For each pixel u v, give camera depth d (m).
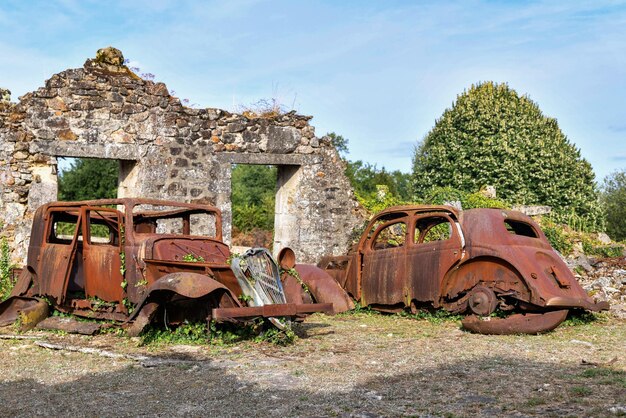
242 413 4.86
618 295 11.46
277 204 14.30
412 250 9.61
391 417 4.71
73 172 25.08
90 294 8.45
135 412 4.92
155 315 7.56
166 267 7.76
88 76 12.02
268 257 7.79
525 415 4.69
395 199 15.43
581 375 5.88
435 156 25.59
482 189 21.28
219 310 6.91
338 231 13.88
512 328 8.12
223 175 12.98
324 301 8.95
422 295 9.38
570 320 9.05
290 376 5.93
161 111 12.55
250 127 13.27
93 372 6.21
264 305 7.25
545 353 6.94
